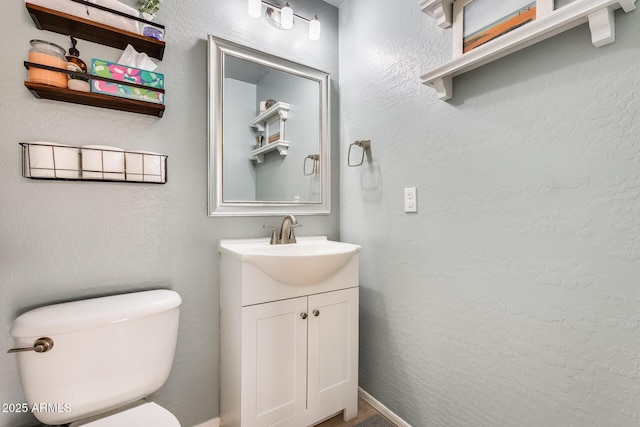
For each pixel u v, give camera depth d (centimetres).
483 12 110
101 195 121
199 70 143
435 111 132
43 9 103
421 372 140
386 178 157
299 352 137
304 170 175
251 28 158
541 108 98
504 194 108
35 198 110
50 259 112
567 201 93
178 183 138
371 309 167
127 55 121
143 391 109
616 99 83
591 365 89
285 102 169
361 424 151
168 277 136
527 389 103
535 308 101
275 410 131
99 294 121
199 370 144
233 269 133
